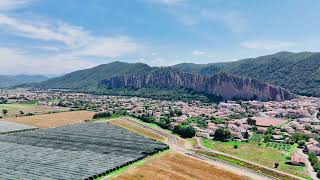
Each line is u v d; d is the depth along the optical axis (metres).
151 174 175.25
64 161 193.50
